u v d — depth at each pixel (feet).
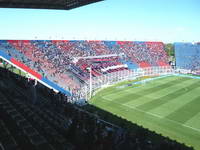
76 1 66.95
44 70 136.15
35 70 130.21
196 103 114.62
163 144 55.77
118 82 169.78
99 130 49.85
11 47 151.33
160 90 144.36
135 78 187.73
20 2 64.39
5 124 40.52
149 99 122.01
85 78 148.77
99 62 185.16
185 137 74.59
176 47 260.01
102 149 38.83
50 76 131.23
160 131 78.89
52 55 163.84
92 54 195.11
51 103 70.38
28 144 34.32
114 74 170.50
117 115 94.38
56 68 145.48
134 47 246.47
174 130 80.33
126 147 48.83
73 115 60.90
